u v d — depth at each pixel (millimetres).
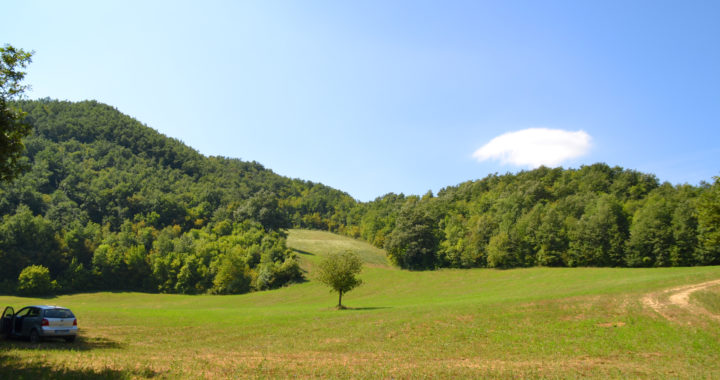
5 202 112438
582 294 39344
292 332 29812
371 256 122125
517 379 15234
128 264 104188
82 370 13836
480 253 94938
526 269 85500
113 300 87312
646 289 39469
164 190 162750
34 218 104812
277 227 139375
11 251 94875
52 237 105188
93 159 166250
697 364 19266
